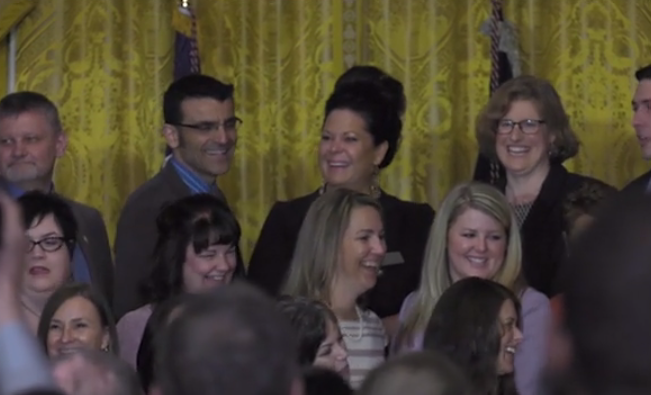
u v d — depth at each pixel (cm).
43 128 1050
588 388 326
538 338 876
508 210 915
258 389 385
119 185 1252
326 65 1252
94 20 1254
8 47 1254
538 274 978
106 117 1252
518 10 1247
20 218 359
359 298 941
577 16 1243
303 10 1253
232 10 1255
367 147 1020
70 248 927
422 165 1251
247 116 1259
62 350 820
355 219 902
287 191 1255
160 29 1255
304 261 905
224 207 935
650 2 1240
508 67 1217
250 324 391
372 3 1255
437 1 1251
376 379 466
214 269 921
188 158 1078
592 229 330
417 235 1017
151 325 749
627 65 1243
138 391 495
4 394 341
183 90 1077
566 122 1023
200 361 386
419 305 905
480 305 761
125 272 1033
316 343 762
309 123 1255
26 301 913
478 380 750
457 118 1248
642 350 320
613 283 322
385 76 1043
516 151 1012
